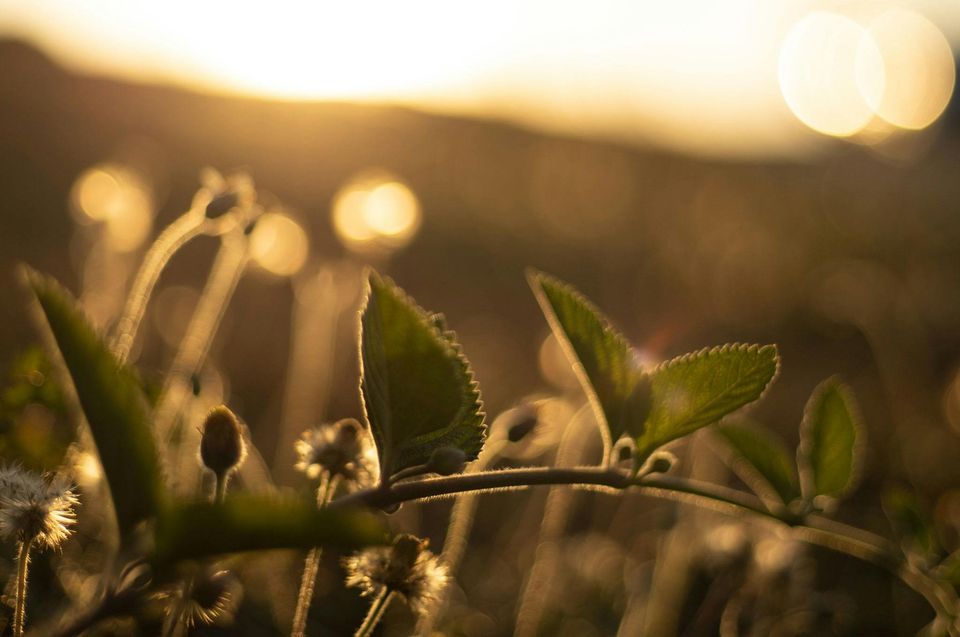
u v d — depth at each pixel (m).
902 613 4.58
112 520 1.21
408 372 1.56
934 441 6.77
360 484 1.82
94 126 17.06
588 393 1.86
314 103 20.38
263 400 6.61
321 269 4.86
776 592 3.70
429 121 25.59
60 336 1.21
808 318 13.95
